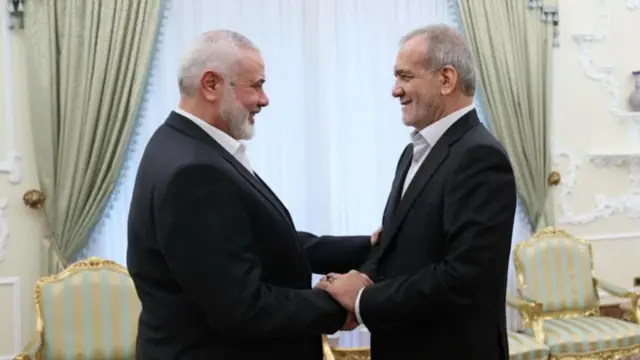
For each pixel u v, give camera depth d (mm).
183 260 1400
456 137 1716
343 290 1635
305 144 3715
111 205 3404
